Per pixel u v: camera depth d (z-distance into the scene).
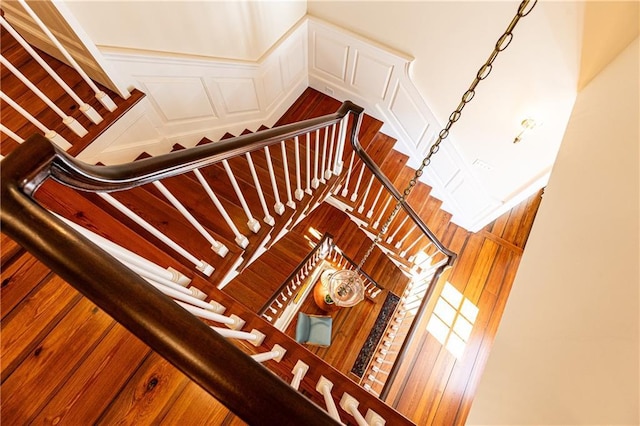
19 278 1.11
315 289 4.53
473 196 3.87
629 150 1.03
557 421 0.71
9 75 2.20
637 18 1.92
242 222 2.06
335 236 4.21
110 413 0.99
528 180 3.28
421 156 3.95
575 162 1.56
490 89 2.87
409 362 3.31
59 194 1.39
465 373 3.24
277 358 1.47
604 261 0.85
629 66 1.63
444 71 3.01
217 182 2.41
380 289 4.36
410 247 3.48
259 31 2.84
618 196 0.95
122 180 0.86
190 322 0.52
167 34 2.19
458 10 2.57
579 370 0.73
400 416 1.32
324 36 3.41
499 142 3.18
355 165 3.64
